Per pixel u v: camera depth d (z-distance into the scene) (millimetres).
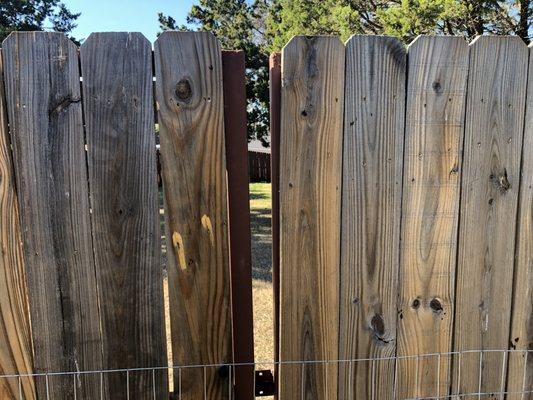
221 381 1728
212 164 1611
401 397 1837
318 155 1650
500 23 7406
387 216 1717
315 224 1688
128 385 1691
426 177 1715
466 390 1875
